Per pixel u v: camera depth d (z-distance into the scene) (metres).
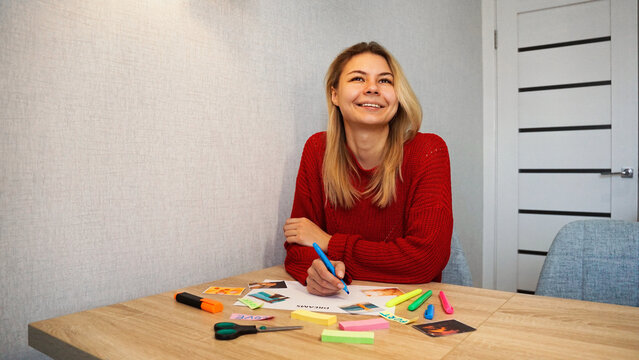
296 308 0.79
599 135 2.44
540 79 2.59
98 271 0.86
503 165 2.70
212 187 1.09
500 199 2.71
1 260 0.73
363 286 0.96
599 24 2.42
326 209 1.20
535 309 0.78
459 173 2.41
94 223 0.85
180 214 1.01
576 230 1.15
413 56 1.96
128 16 0.90
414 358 0.57
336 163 1.16
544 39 2.57
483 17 2.74
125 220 0.90
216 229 1.10
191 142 1.03
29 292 0.77
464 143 2.49
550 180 2.57
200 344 0.62
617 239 1.09
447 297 0.86
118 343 0.62
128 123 0.90
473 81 2.62
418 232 1.02
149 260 0.95
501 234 2.71
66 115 0.80
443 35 2.24
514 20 2.65
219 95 1.10
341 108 1.11
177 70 1.00
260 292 0.90
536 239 2.62
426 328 0.68
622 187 2.38
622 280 1.06
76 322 0.71
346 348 0.60
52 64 0.78
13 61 0.73
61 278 0.81
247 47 1.17
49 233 0.79
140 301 0.83
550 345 0.61
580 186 2.49
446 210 1.07
